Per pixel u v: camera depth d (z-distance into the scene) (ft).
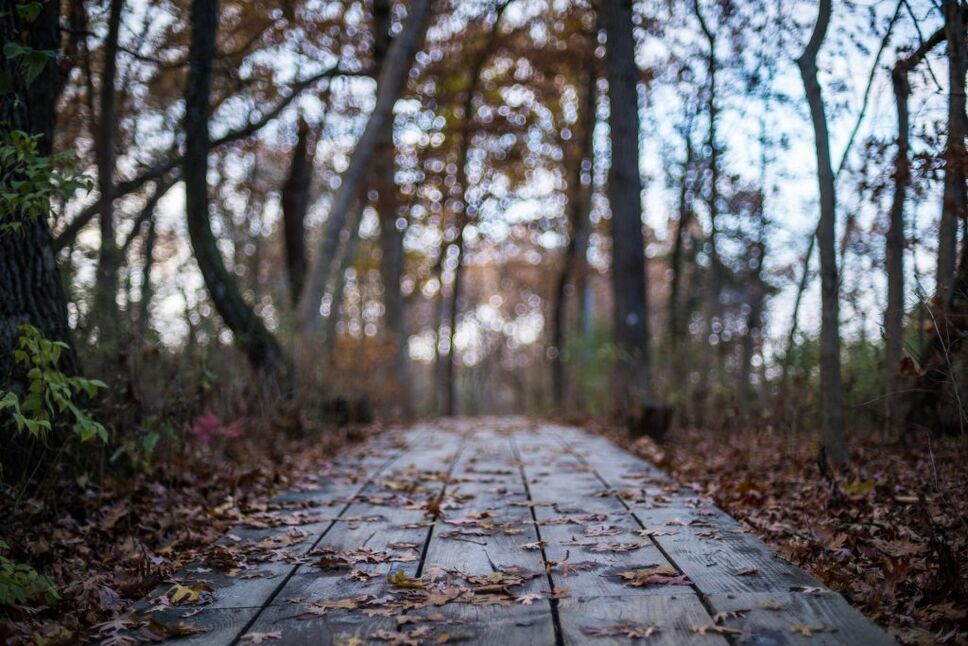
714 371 36.11
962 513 13.47
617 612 9.77
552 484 20.21
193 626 9.69
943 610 9.57
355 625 9.64
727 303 55.62
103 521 15.53
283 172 71.97
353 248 68.64
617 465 24.00
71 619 10.41
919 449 21.04
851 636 8.80
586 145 71.05
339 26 43.19
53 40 18.08
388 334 56.29
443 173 76.33
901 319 21.57
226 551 12.88
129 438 19.44
